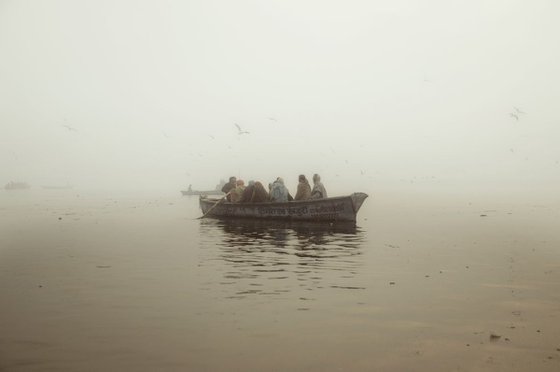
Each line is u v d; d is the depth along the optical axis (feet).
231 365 16.24
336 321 20.66
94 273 31.09
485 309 22.27
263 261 34.99
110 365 16.29
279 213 61.93
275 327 19.93
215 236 50.01
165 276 30.01
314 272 30.86
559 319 20.75
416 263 33.91
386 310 22.20
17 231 56.24
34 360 16.72
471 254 37.73
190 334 19.17
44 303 23.82
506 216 72.28
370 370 15.83
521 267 32.24
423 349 17.49
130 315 21.74
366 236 49.14
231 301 23.94
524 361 16.39
